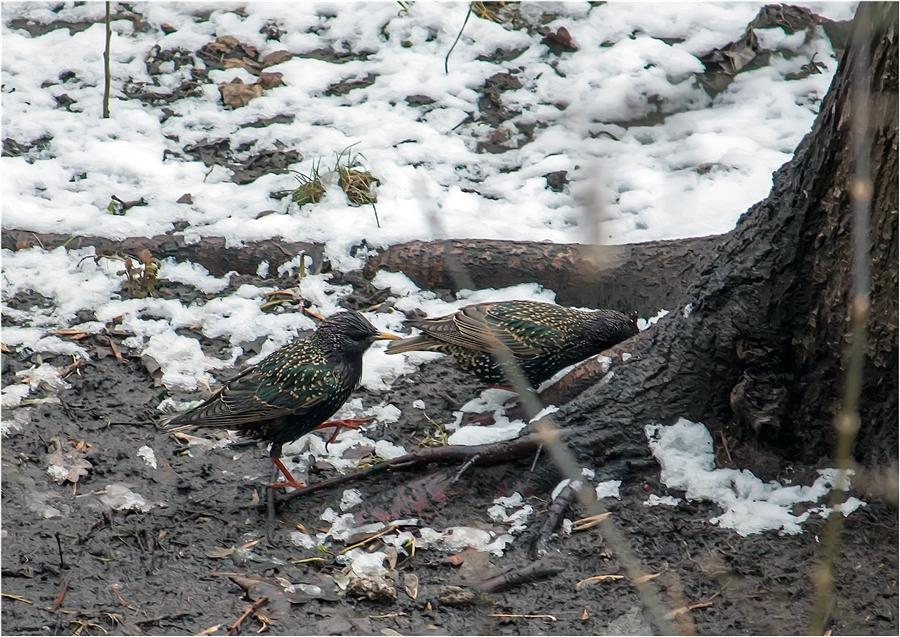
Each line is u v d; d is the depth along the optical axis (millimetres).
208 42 15797
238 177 13547
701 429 9719
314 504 9391
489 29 16312
